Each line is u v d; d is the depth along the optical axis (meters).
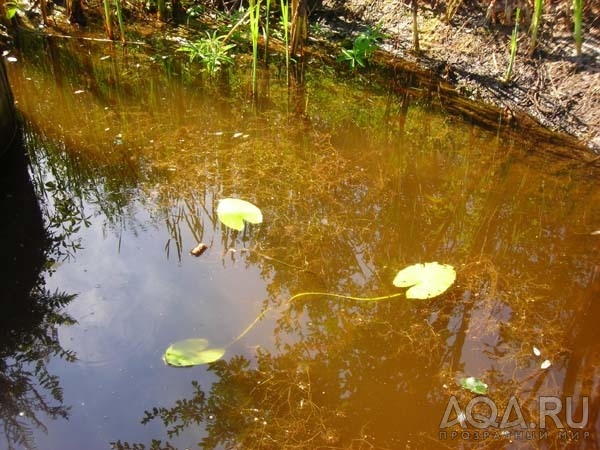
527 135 3.32
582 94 3.40
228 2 4.65
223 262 2.40
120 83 3.77
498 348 2.10
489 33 3.85
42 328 2.08
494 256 2.53
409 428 1.83
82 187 2.82
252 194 2.82
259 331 2.11
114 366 1.96
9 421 1.80
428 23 4.13
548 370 2.02
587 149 3.20
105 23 4.45
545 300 2.30
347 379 1.97
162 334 2.07
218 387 1.91
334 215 2.72
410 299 2.29
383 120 3.48
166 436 1.76
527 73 3.62
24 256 2.40
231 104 3.60
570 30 3.63
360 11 4.39
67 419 1.80
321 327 2.15
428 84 3.79
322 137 3.31
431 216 2.75
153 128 3.31
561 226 2.71
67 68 3.91
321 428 1.81
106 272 2.32
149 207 2.71
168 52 4.16
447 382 1.98
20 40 4.20
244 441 1.76
